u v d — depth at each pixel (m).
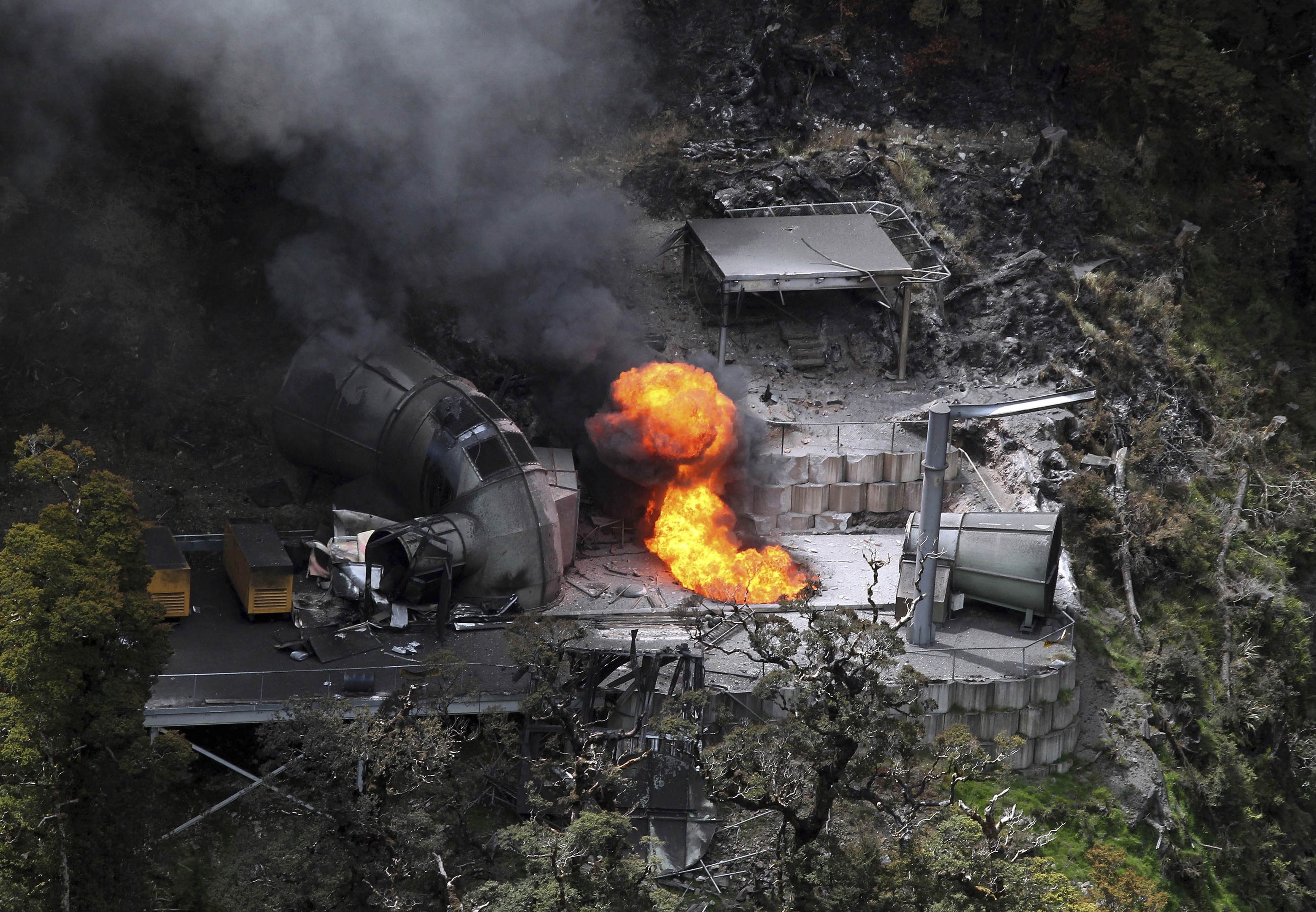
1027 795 114.50
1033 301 151.62
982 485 136.00
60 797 90.12
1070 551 132.50
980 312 150.88
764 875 102.50
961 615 122.69
